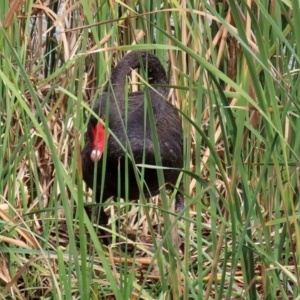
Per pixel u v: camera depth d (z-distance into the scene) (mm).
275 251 3945
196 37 3973
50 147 3287
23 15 6082
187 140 3744
